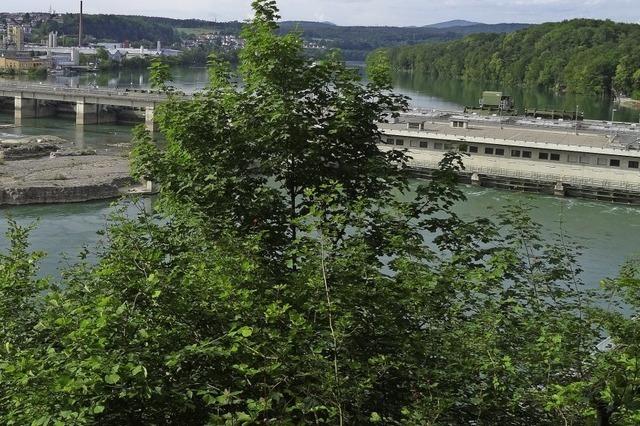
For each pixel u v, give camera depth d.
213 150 20.19
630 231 77.94
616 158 93.94
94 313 12.23
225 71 22.45
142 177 21.31
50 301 13.95
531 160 98.50
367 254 15.36
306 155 19.81
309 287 14.02
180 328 12.86
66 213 80.19
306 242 15.11
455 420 13.23
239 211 19.36
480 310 16.14
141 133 21.89
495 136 103.50
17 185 85.75
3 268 16.36
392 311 14.53
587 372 13.60
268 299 14.07
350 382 12.54
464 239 18.75
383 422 13.30
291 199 20.45
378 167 20.27
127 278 13.23
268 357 12.08
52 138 128.75
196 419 12.78
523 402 13.98
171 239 17.06
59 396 11.32
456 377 13.54
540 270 17.89
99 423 11.56
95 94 160.00
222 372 12.74
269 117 19.77
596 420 12.19
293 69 21.14
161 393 11.60
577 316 16.62
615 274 58.84
